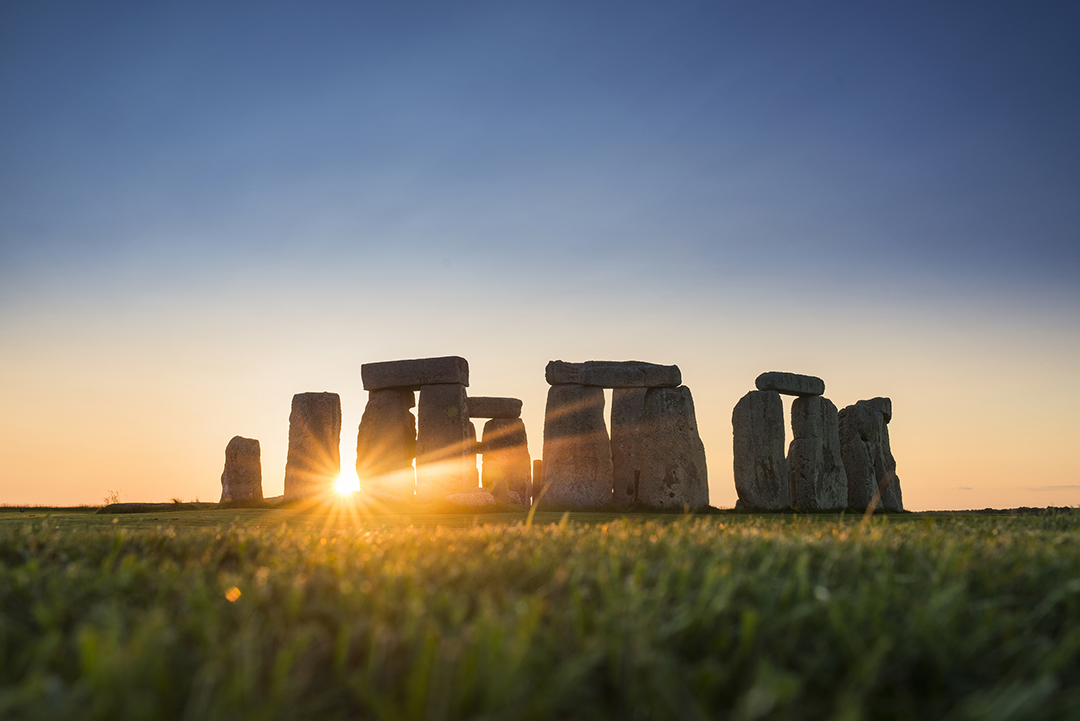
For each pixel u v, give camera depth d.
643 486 22.83
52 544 6.58
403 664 3.17
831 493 24.31
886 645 3.24
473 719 2.82
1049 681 2.92
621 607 3.67
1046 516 9.82
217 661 3.07
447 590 4.14
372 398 23.23
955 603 3.84
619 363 24.67
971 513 20.86
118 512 17.53
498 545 5.58
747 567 4.80
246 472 22.02
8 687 3.14
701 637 3.54
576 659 3.17
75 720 2.68
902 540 6.10
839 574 4.67
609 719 3.10
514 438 29.31
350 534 7.29
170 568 5.25
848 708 2.87
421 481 22.05
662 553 5.31
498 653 3.01
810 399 24.39
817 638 3.60
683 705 2.98
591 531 6.66
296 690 2.97
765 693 2.82
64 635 3.87
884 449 26.75
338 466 21.52
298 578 4.50
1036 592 4.41
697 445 22.97
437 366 22.47
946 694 3.36
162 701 2.93
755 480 23.14
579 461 23.11
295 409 21.72
